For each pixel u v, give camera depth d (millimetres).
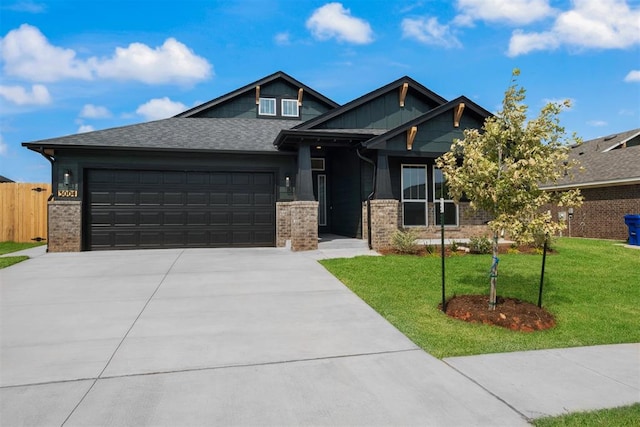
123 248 11883
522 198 5203
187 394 3295
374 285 7008
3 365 3875
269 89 17203
